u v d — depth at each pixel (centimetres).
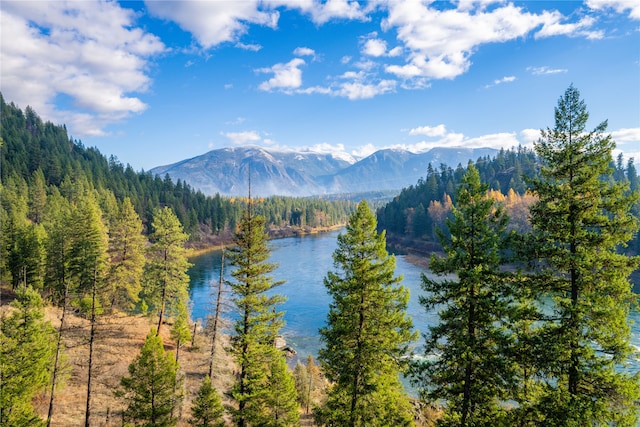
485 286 1596
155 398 2206
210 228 16550
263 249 2405
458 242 1595
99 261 4503
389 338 1970
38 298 2312
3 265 5269
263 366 2425
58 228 5438
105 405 2738
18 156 14300
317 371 4366
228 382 3164
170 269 4494
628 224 1338
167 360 2273
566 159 1461
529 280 1509
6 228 5588
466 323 1585
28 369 2111
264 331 2367
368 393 1945
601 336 1345
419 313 5875
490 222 1623
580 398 1303
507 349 1493
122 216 4834
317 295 7600
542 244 1485
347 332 1952
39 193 10188
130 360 3438
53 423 2411
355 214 2078
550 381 1834
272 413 2389
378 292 1955
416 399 3325
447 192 16000
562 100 1480
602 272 1357
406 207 17300
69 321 3681
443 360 1666
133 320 4622
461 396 1675
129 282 4859
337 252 2117
